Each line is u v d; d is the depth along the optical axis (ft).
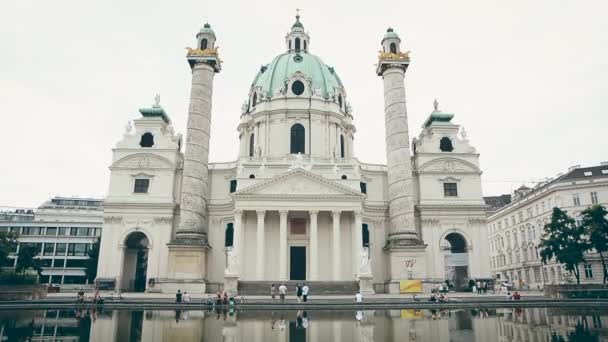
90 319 81.61
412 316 88.84
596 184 219.20
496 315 89.56
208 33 189.88
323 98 221.25
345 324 74.02
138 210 187.42
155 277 181.27
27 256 202.18
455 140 204.13
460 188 196.85
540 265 242.37
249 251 180.75
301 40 249.75
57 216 312.50
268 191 176.96
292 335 60.59
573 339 53.62
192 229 170.91
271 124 215.92
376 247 194.29
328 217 185.37
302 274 180.65
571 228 179.01
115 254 183.42
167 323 75.31
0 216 321.73
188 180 175.01
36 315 89.97
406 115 185.88
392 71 188.34
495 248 307.99
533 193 252.21
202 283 164.66
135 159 192.54
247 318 85.30
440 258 189.37
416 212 194.70
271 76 229.86
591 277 209.36
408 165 180.75
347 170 191.42
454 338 56.65
